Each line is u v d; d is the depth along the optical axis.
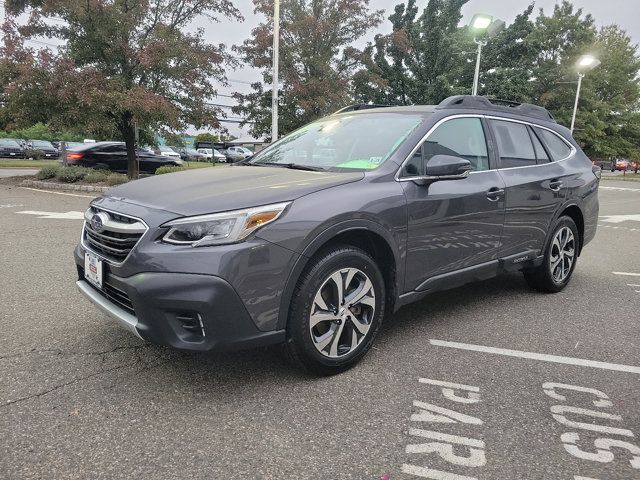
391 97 26.97
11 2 15.89
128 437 2.41
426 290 3.56
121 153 20.39
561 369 3.25
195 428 2.50
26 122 15.00
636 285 5.38
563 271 5.01
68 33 15.76
